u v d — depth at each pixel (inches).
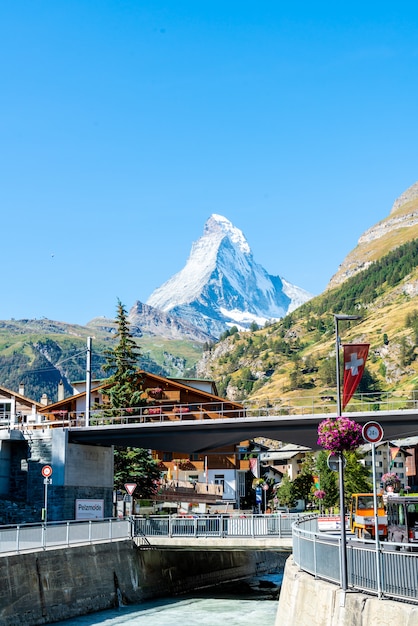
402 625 727.7
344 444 984.3
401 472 6072.8
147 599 1882.4
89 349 2554.1
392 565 781.3
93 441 2466.8
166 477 3607.3
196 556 2166.6
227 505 3321.9
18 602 1409.9
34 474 2454.5
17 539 1475.1
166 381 3575.3
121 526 1897.1
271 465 6786.4
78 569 1637.6
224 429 2325.3
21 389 4249.5
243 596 1966.0
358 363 1433.3
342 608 820.6
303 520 1460.4
